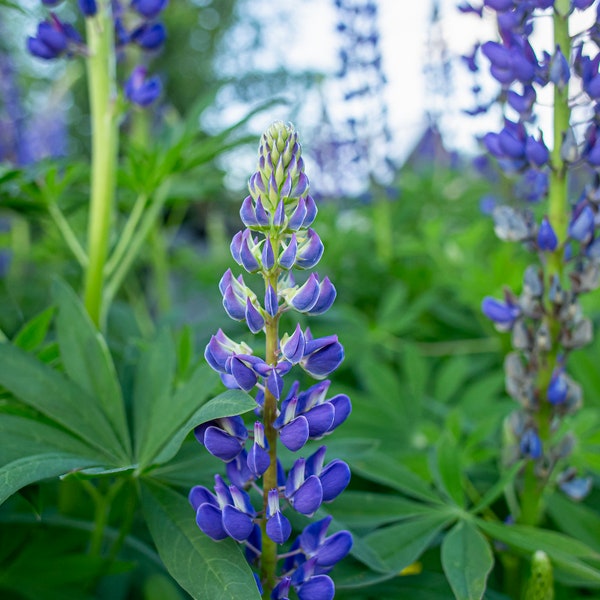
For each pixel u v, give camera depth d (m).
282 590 0.34
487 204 0.85
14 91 1.08
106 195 0.60
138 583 0.52
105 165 0.60
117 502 0.55
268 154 0.33
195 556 0.34
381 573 0.41
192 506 0.35
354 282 1.19
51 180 0.60
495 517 0.51
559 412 0.48
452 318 1.01
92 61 0.59
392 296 1.03
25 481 0.34
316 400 0.34
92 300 0.60
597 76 0.43
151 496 0.38
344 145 1.18
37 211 0.63
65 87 1.17
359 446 0.47
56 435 0.42
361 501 0.48
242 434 0.35
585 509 0.53
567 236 0.47
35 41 0.58
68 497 0.55
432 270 1.14
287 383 0.67
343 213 1.35
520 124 0.46
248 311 0.33
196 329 0.80
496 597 0.44
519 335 0.48
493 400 0.73
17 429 0.41
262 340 0.75
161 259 0.99
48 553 0.49
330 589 0.33
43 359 0.50
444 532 0.53
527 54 0.44
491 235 1.20
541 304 0.47
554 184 0.47
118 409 0.45
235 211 1.66
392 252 1.21
